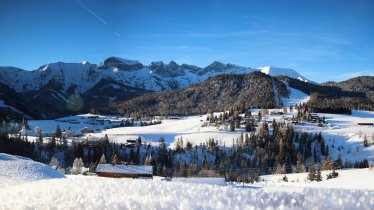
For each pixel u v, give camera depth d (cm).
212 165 15788
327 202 1073
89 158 15550
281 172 14775
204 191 1400
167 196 1303
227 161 16550
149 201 1212
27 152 14888
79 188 1568
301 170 14900
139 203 1192
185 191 1427
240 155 17788
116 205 1187
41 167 5253
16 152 14462
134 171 8088
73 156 15388
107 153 16388
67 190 1523
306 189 1318
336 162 15375
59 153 16150
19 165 5003
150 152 18062
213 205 1134
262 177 13238
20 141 15288
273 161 17600
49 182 1955
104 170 8106
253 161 17112
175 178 6994
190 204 1141
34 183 2016
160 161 16275
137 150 17412
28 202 1378
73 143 16550
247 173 14538
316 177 10619
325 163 14250
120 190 1497
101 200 1252
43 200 1374
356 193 1153
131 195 1372
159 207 1138
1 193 1698
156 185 1612
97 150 16162
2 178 3959
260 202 1144
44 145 16488
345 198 1092
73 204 1262
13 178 4072
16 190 1714
